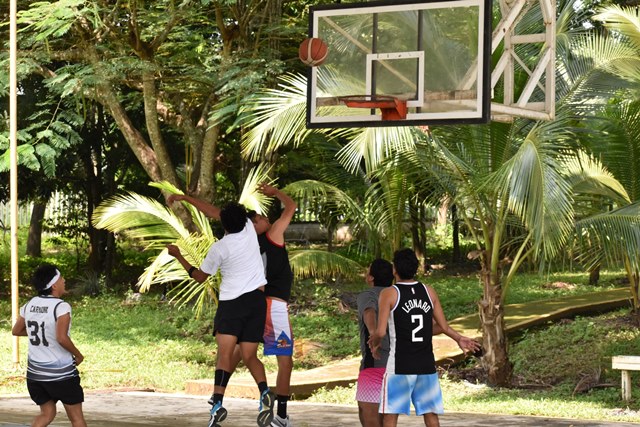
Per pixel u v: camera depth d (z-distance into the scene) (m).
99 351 22.66
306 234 46.22
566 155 16.83
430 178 17.62
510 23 13.27
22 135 25.05
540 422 13.12
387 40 12.38
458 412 14.62
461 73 11.92
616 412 15.11
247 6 24.91
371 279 10.02
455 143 16.97
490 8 11.79
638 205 16.58
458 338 9.46
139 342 23.92
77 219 38.12
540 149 14.98
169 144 34.34
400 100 12.21
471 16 11.89
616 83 16.62
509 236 18.86
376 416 9.88
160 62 26.67
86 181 36.31
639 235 15.95
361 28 12.52
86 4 24.12
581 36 17.31
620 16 17.42
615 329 22.25
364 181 23.09
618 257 17.34
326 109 12.57
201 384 17.27
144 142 27.77
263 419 10.57
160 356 22.17
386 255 21.98
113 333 25.06
